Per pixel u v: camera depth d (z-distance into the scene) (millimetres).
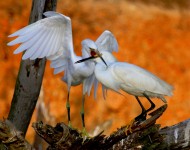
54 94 19781
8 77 20438
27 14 21406
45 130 9547
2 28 20938
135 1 22266
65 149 9648
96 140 9695
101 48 12133
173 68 21078
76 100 19703
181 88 20656
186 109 20047
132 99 19531
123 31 21391
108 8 21703
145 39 21375
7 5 21375
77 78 11797
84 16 21469
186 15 22172
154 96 10578
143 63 20953
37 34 10914
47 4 12133
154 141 9820
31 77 12305
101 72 10594
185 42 21578
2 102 20094
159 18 21844
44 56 11117
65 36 11320
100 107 19594
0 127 9438
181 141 9836
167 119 19688
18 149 9625
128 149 9789
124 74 10383
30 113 12531
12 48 20719
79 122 18875
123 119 19375
